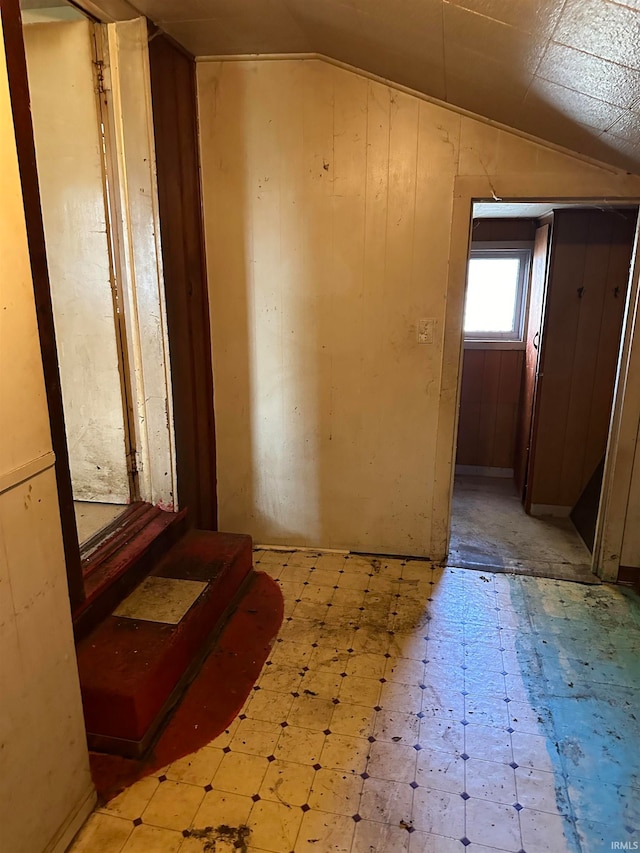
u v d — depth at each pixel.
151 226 2.20
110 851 1.43
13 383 1.19
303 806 1.55
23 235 1.21
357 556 2.94
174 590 2.18
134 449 2.45
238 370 2.82
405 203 2.49
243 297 2.72
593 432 3.42
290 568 2.81
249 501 2.99
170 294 2.35
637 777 1.65
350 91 2.42
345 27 1.92
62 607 1.38
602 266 3.21
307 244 2.61
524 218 3.84
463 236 2.48
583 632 2.32
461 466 4.39
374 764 1.69
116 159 2.15
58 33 2.04
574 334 3.32
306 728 1.82
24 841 1.28
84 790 1.50
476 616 2.42
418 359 2.66
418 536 2.89
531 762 1.70
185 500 2.61
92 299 2.26
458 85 2.06
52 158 2.15
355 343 2.69
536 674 2.07
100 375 2.34
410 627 2.34
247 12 1.96
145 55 2.04
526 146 2.35
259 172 2.56
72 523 1.75
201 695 1.95
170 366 2.37
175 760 1.69
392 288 2.60
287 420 2.84
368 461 2.83
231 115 2.52
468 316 4.18
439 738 1.78
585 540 3.16
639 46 1.17
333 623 2.36
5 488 1.17
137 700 1.66
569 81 1.56
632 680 2.05
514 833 1.48
